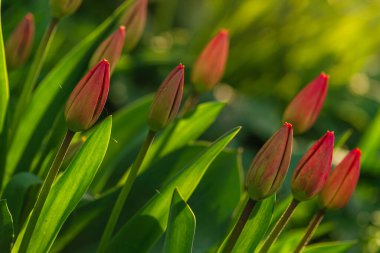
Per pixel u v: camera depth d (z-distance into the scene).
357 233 1.58
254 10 1.95
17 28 1.06
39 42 1.23
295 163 1.32
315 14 1.97
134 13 1.09
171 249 0.93
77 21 1.84
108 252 1.00
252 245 0.96
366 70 2.32
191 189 0.98
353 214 1.61
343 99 2.03
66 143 0.92
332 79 2.02
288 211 0.94
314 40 1.98
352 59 2.01
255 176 0.91
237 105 1.74
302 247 0.98
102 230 1.07
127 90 1.75
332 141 0.92
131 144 1.15
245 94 1.98
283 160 0.91
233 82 1.99
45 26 1.23
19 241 0.97
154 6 2.17
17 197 0.99
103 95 0.91
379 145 1.56
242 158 1.65
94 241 1.07
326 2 1.97
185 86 1.76
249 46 1.97
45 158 1.07
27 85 1.06
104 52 1.02
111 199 1.07
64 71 1.09
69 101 0.91
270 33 1.97
